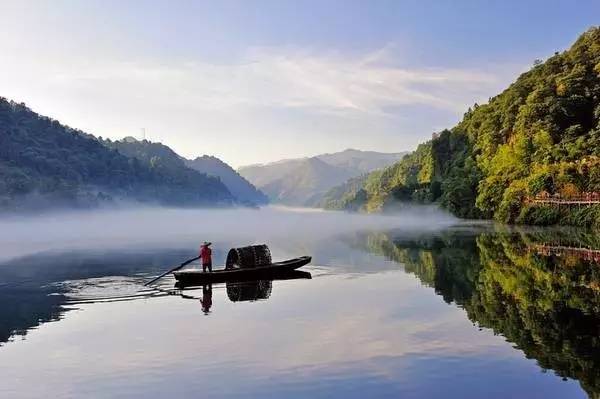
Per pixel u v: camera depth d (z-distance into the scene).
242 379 16.98
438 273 39.50
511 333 21.47
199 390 16.20
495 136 127.88
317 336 21.72
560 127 108.38
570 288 31.20
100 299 31.69
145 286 36.66
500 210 101.62
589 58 124.94
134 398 15.77
